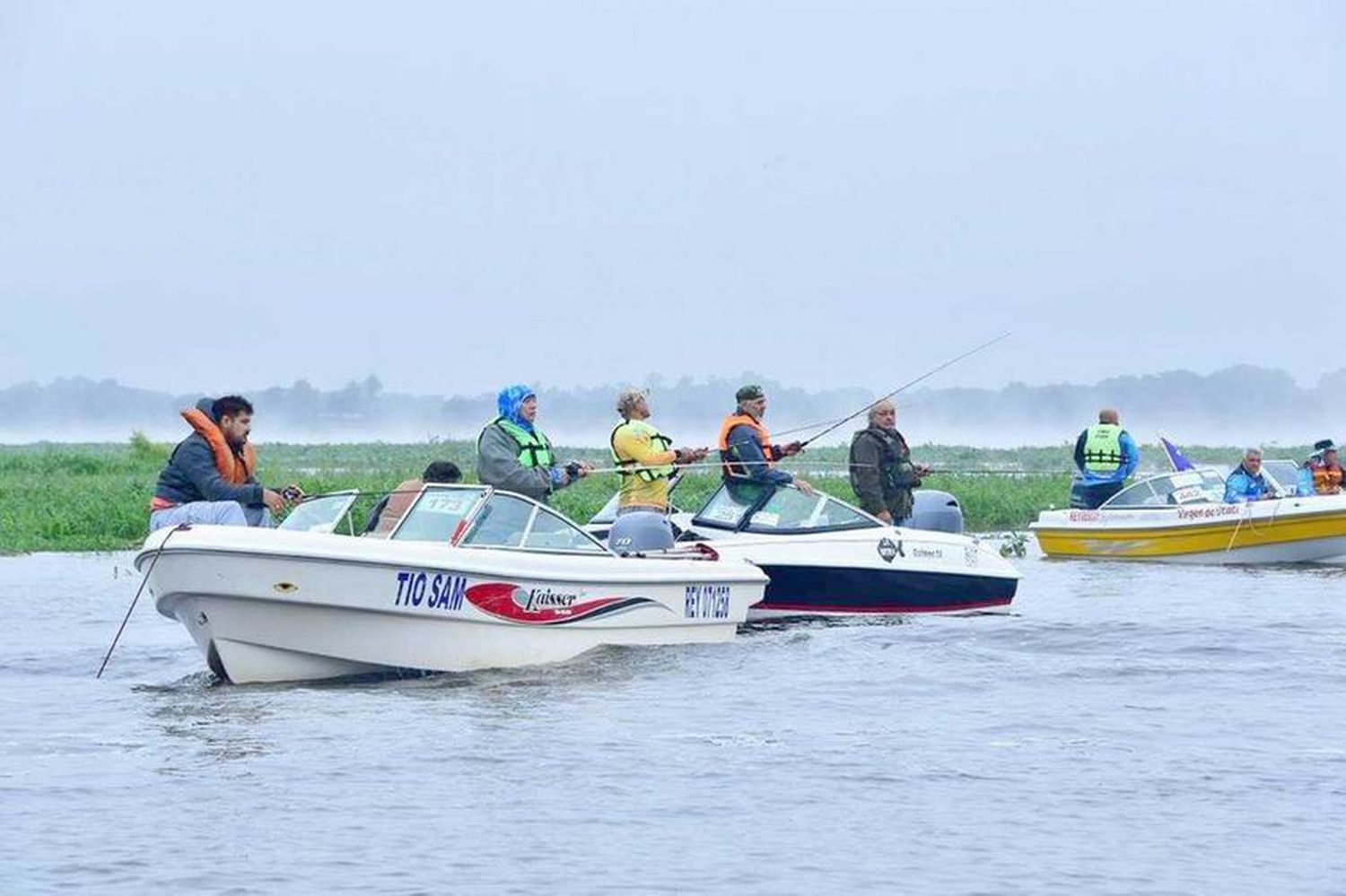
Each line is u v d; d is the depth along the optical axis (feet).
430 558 172.14
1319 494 331.98
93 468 586.04
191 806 125.08
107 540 361.30
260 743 145.07
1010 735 148.05
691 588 192.34
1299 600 249.96
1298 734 148.36
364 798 127.24
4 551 344.49
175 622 230.07
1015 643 197.26
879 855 114.11
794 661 183.73
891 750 142.20
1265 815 123.13
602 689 168.35
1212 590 268.41
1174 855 114.11
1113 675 176.86
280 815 122.72
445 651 175.32
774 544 216.95
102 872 110.32
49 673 185.68
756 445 224.74
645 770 135.33
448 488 181.68
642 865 111.96
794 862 112.57
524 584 177.99
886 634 202.80
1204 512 323.57
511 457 200.44
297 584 167.32
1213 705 160.97
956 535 228.84
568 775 133.69
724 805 125.70
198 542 165.99
